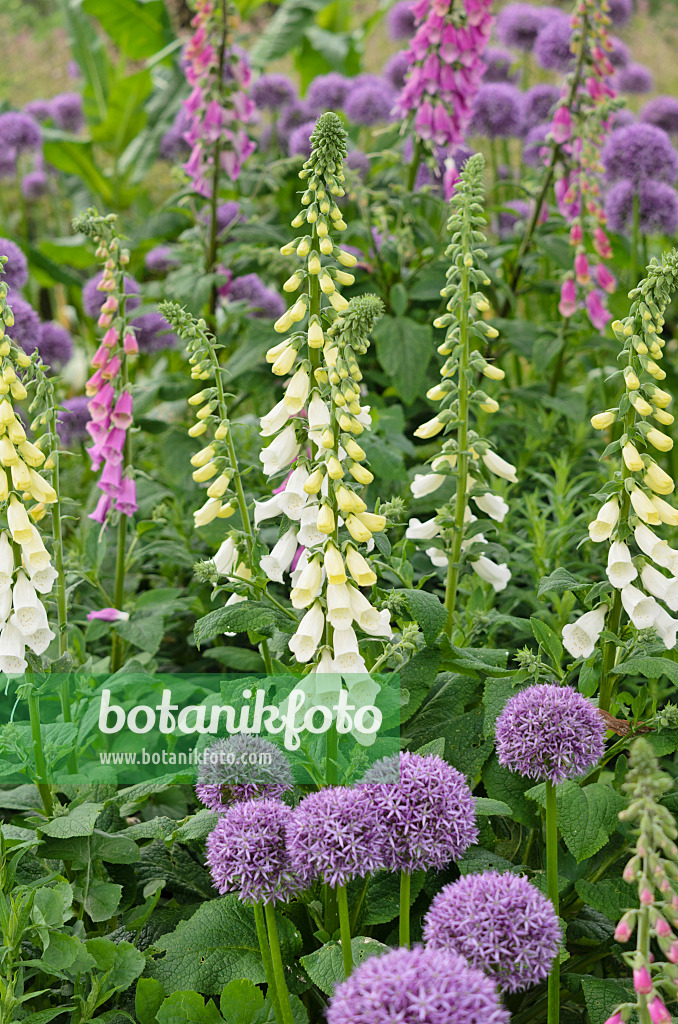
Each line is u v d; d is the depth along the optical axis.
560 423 4.58
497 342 4.52
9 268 4.03
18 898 2.06
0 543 2.24
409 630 2.20
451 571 2.64
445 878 2.26
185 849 2.68
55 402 2.73
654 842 1.54
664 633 2.18
